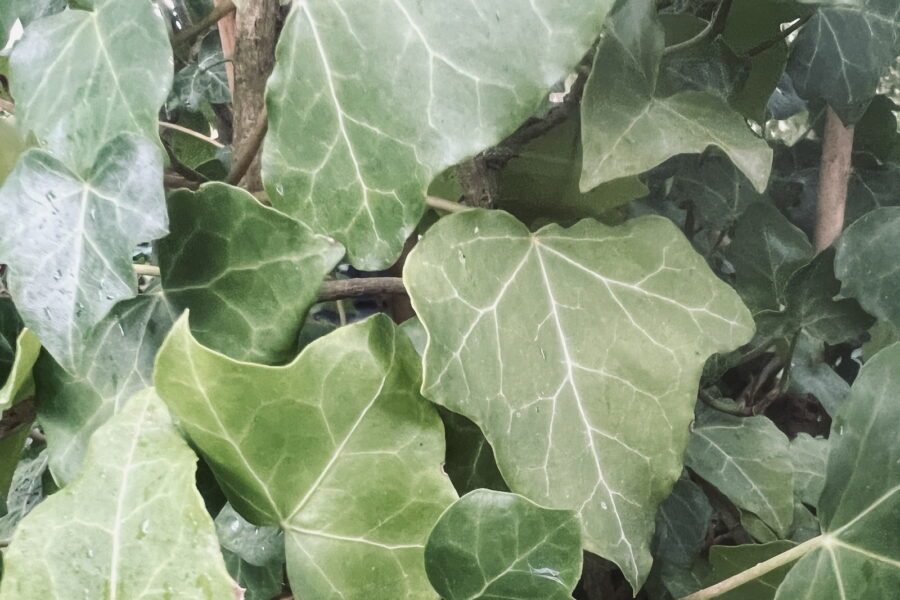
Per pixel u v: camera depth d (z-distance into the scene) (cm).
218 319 24
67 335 22
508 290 24
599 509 24
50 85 24
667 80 29
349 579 22
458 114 21
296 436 22
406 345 23
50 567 20
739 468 32
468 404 23
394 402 22
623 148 24
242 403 21
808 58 33
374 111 22
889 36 31
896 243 29
